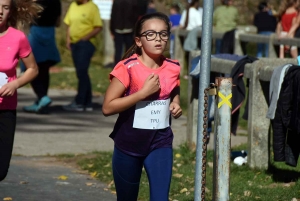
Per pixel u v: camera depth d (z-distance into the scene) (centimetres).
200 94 1200
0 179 1334
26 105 3306
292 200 1570
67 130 2689
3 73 1327
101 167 1975
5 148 1321
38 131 2648
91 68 4975
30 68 1366
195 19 4916
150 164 1180
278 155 1688
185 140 2409
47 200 1614
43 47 2959
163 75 1177
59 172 1948
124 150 1191
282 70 1686
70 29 3095
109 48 5078
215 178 1149
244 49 3850
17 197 1631
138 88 1169
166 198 1164
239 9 7225
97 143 2445
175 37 4738
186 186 1731
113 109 1156
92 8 3075
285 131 1683
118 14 3950
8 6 1327
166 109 1188
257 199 1589
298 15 3628
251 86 1870
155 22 1162
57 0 2947
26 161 2105
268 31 4553
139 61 1177
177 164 1986
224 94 1132
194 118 2162
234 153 2075
